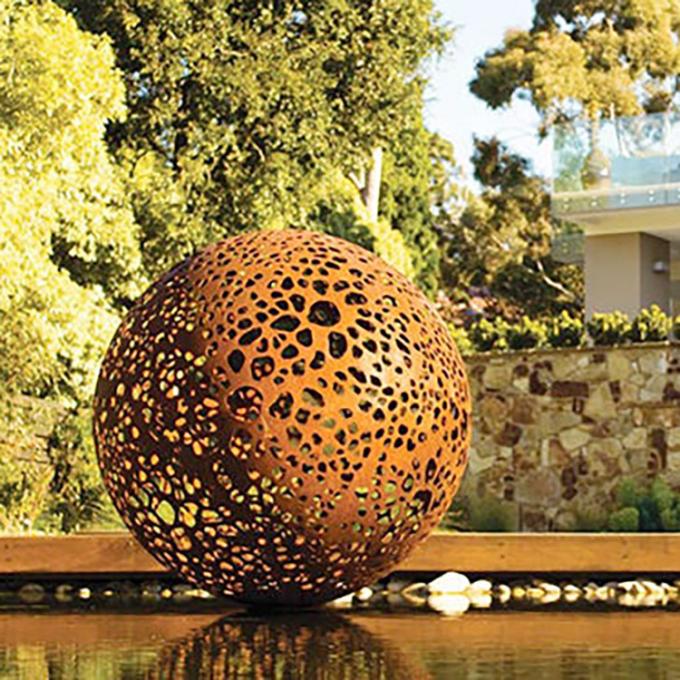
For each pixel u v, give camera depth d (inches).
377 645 237.0
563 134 956.0
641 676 200.8
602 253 960.9
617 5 1433.3
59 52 586.2
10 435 538.6
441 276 1454.2
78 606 315.0
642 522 605.6
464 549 350.6
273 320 266.2
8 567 349.1
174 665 211.5
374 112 837.2
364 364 266.2
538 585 360.5
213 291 271.3
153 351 271.6
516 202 1444.4
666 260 983.0
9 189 542.0
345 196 979.9
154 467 272.4
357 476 266.5
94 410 288.5
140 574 354.6
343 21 820.6
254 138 798.5
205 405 265.3
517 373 663.8
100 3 764.0
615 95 1401.3
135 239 701.3
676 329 645.3
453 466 282.8
